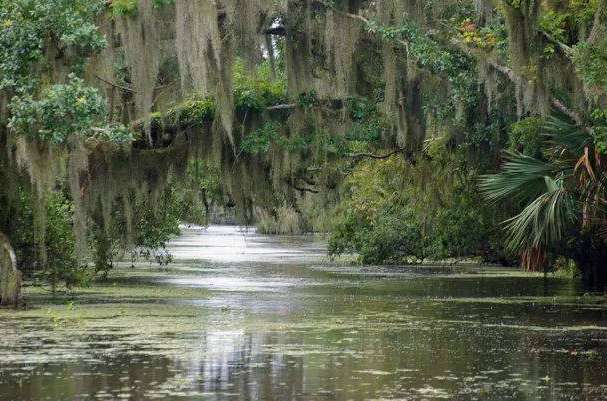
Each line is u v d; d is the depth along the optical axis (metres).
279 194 32.28
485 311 24.45
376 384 14.34
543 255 33.81
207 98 29.38
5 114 22.83
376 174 42.00
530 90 24.83
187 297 27.94
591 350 17.72
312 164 32.28
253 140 29.39
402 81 29.38
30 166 22.25
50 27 22.20
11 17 22.06
